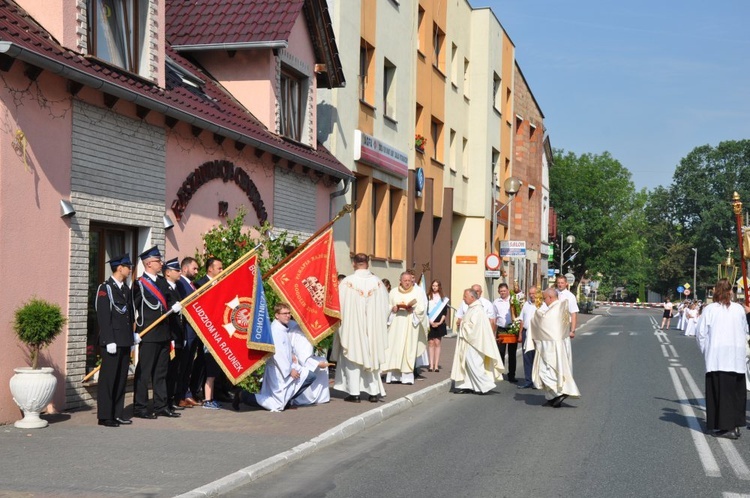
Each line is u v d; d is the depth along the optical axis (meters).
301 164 18.77
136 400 11.28
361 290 13.68
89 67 11.64
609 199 83.56
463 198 37.91
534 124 52.91
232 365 11.97
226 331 11.96
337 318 13.28
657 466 9.30
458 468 9.02
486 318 16.09
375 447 10.27
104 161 12.09
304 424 11.23
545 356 14.21
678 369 21.94
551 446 10.43
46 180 10.91
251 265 12.17
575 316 15.98
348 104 22.98
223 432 10.41
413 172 28.98
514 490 8.04
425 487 8.12
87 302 11.78
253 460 8.78
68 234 11.34
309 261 13.16
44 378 10.03
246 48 17.52
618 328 49.09
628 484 8.39
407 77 28.78
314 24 19.61
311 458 9.46
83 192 11.64
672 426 12.23
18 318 10.00
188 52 18.20
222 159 15.56
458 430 11.66
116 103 12.27
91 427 10.33
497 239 43.28
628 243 84.69
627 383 18.25
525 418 12.86
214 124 14.32
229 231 15.00
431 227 31.42
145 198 13.12
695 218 128.12
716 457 9.89
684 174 127.38
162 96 13.43
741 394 11.31
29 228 10.61
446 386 16.92
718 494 8.05
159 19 14.09
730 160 123.56
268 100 17.88
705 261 125.81
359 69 23.88
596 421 12.59
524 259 51.00
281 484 8.16
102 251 12.55
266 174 17.48
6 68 10.04
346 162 22.84
